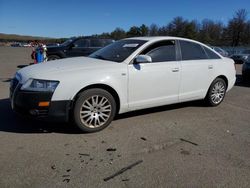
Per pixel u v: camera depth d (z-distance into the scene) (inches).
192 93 232.8
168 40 219.5
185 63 223.1
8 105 236.8
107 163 140.3
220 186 123.6
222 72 252.7
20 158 142.9
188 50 230.7
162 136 178.5
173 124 202.2
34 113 167.5
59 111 169.8
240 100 291.3
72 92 170.7
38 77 169.6
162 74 207.6
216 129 195.2
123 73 188.4
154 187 121.3
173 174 132.0
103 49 231.6
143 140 171.0
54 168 134.0
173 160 145.8
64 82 169.2
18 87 173.0
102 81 179.3
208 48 249.3
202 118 219.6
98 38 567.8
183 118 217.5
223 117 224.7
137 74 194.7
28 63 682.8
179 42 225.9
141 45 204.5
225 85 260.8
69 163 139.3
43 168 133.7
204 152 156.6
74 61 200.2
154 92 206.4
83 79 173.6
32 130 180.5
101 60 201.0
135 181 125.2
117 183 123.2
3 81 374.3
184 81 223.5
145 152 154.3
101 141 167.3
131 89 194.1
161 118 214.8
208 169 137.6
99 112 182.4
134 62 195.9
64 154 148.8
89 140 168.1
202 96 243.0
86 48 553.9
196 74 231.0
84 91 175.5
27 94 166.6
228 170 137.2
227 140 175.5
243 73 432.8
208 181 127.1
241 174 133.8
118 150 155.6
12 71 500.7
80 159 143.8
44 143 161.6
